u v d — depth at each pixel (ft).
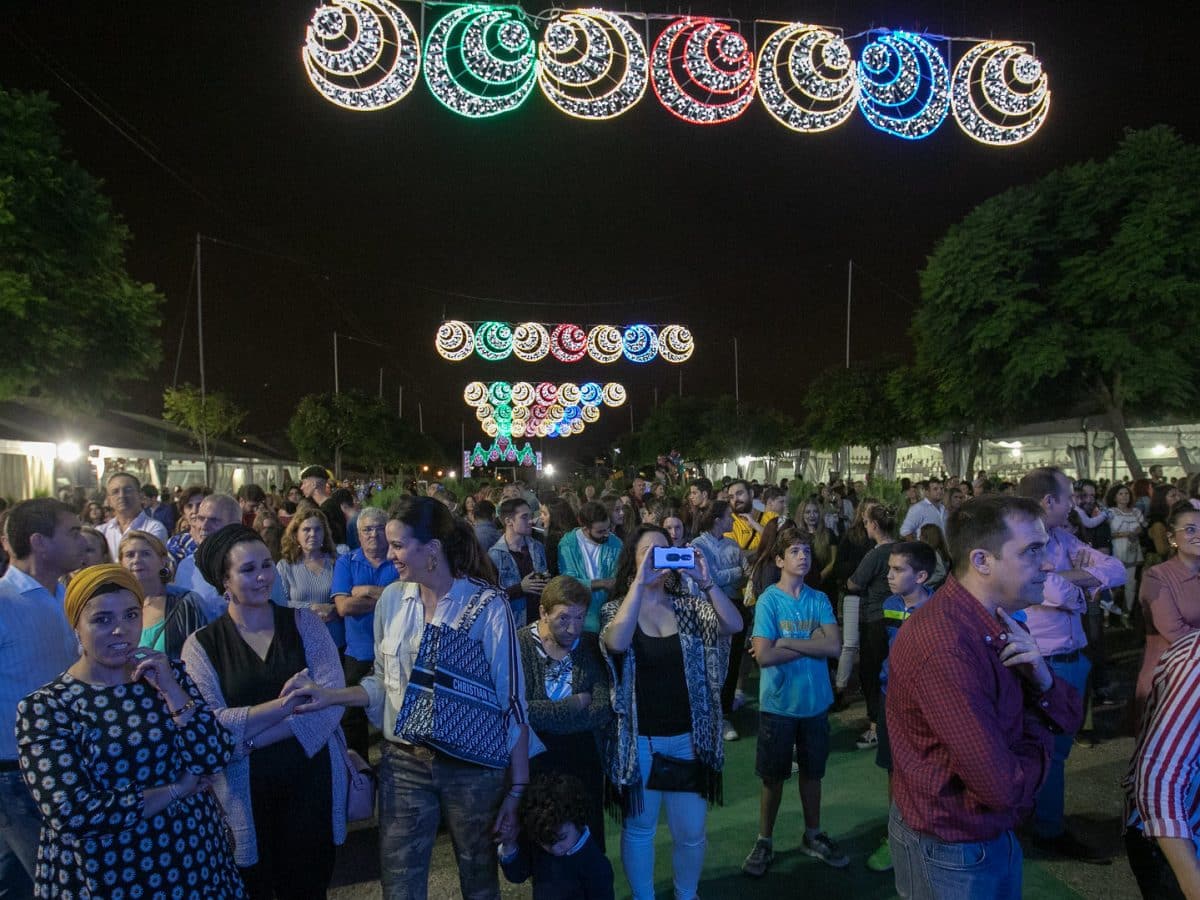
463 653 10.12
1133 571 30.45
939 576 22.43
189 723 8.38
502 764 10.09
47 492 61.57
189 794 8.32
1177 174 50.06
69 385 45.60
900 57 27.37
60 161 40.60
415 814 10.37
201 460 89.97
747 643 23.31
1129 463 53.62
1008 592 7.58
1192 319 49.83
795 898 13.34
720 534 23.18
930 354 61.72
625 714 11.90
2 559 14.79
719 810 16.90
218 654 10.68
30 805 10.70
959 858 7.45
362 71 24.45
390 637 10.69
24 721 7.68
